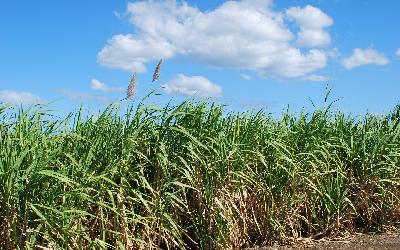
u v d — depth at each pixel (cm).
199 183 586
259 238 654
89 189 486
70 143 527
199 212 582
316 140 716
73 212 482
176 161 587
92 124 556
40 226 441
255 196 643
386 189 752
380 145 754
